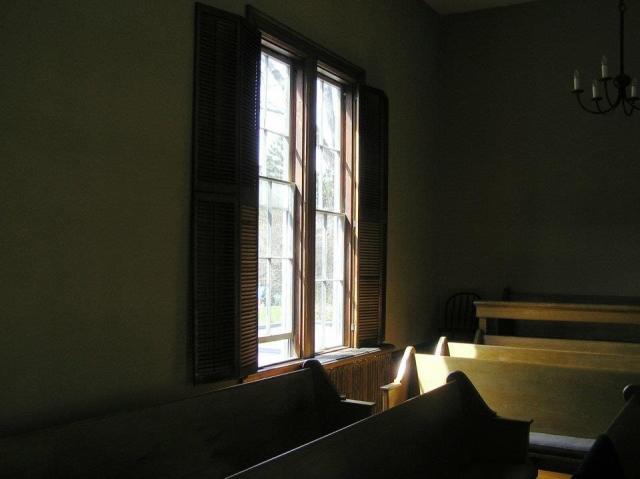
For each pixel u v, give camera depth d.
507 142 6.81
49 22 2.75
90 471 2.25
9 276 2.57
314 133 4.65
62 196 2.79
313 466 2.03
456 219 7.01
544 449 3.60
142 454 2.44
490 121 6.89
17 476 2.04
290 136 4.57
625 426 2.59
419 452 2.74
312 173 4.61
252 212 3.82
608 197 6.32
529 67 6.73
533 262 6.63
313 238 4.60
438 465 2.90
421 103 6.71
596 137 6.40
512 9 6.83
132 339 3.11
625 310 5.25
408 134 6.40
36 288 2.67
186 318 3.43
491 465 3.26
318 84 5.01
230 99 3.67
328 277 5.06
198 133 3.50
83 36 2.91
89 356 2.89
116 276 3.04
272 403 3.14
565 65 6.57
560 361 4.56
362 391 4.95
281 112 4.50
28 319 2.64
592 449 2.14
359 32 5.42
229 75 3.67
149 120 3.24
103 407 2.95
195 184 3.46
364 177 5.26
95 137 2.95
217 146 3.59
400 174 6.23
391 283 6.03
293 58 4.58
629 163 6.24
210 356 3.47
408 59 6.38
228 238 3.61
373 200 5.37
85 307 2.88
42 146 2.71
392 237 6.07
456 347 4.98
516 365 3.98
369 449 2.36
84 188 2.89
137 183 3.16
